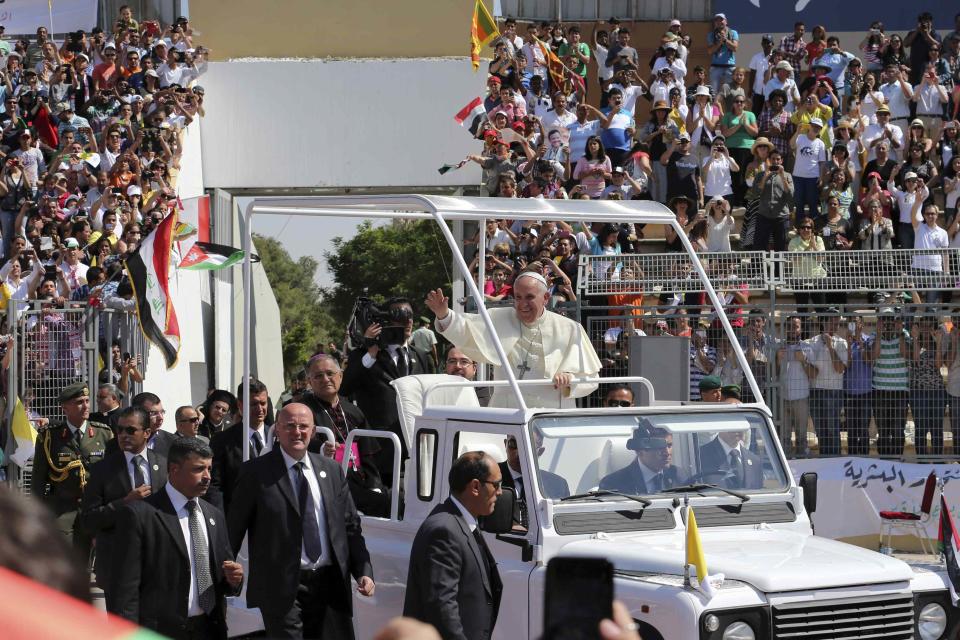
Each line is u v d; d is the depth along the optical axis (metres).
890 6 88.81
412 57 88.25
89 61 86.38
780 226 68.00
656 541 24.77
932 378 48.25
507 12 93.69
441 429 26.86
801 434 48.84
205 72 86.12
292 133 85.81
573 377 28.56
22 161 76.62
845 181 70.81
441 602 21.03
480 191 84.44
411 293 112.12
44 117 78.62
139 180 73.50
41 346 53.75
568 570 11.03
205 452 24.47
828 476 48.06
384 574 27.72
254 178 85.88
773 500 27.06
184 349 73.25
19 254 64.75
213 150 85.88
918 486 47.53
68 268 63.88
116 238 66.75
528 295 30.61
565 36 92.38
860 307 51.59
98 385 54.12
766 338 48.81
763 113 77.88
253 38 88.75
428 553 21.36
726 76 84.56
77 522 35.50
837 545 25.45
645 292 49.19
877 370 48.53
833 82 83.25
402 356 35.47
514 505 23.98
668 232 68.75
